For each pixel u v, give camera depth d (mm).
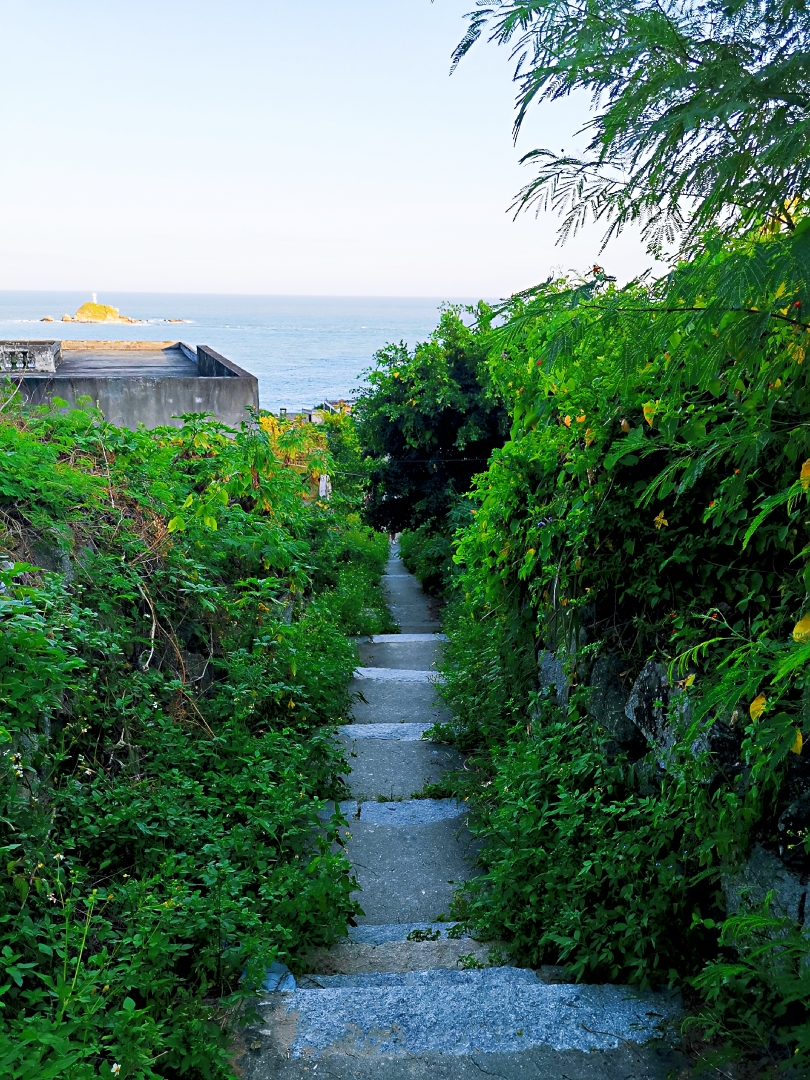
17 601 3197
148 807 3391
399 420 13859
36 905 2557
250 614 5793
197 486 6371
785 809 2576
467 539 6113
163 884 3061
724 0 1382
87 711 3619
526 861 3502
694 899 2912
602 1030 2555
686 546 3389
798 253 1219
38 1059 1936
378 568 16984
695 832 2789
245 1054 2465
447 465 14195
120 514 4875
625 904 3051
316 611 8539
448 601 12883
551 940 3131
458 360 13633
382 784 5230
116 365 14883
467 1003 2701
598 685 3965
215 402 10227
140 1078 2090
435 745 5820
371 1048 2492
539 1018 2604
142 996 2543
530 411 4801
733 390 2654
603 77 1487
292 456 8586
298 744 4848
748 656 2287
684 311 1530
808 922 2371
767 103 1355
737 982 2455
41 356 12438
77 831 3135
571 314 1687
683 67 1409
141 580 4621
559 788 3760
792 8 1316
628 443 3219
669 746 3191
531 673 5531
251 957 2764
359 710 6770
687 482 2414
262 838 3781
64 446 5172
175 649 4676
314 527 11570
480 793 4816
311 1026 2576
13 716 2924
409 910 3867
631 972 2854
